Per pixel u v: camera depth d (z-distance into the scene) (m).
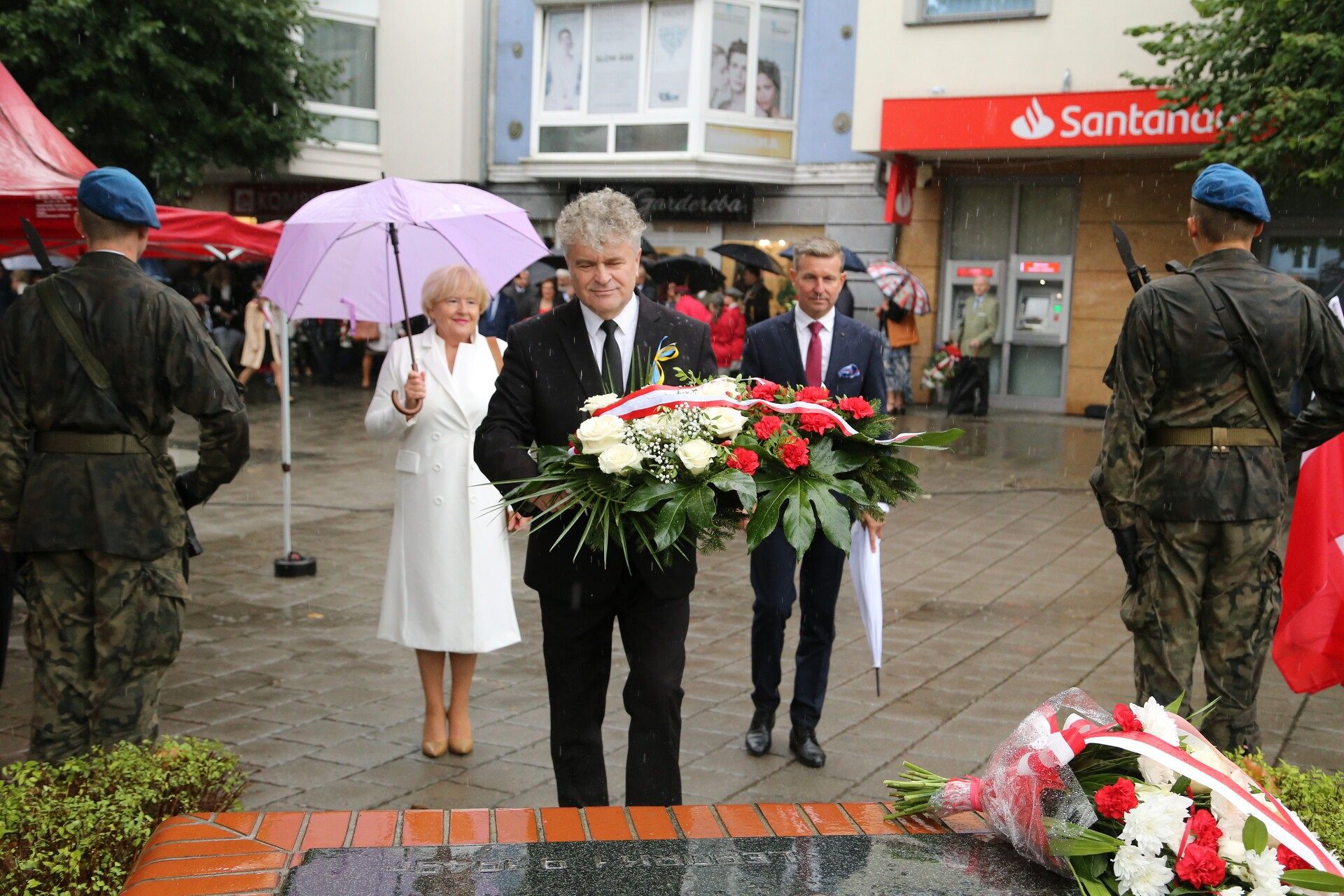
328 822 2.56
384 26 22.62
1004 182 18.11
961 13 16.53
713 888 2.28
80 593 3.78
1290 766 3.03
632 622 3.54
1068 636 6.78
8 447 3.69
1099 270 17.47
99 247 3.82
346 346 21.38
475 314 5.10
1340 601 4.32
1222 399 3.83
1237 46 11.73
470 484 4.93
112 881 2.61
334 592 7.68
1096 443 14.97
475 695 5.71
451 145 22.48
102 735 3.77
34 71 17.44
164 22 18.03
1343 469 4.35
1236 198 3.82
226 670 6.01
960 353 17.47
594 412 3.19
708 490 2.98
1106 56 15.65
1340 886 2.20
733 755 4.95
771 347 4.96
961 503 11.02
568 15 21.20
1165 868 2.25
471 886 2.25
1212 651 3.96
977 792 2.56
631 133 20.70
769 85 19.92
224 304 22.00
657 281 16.88
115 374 3.72
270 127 19.59
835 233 19.77
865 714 5.45
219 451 3.87
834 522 2.98
